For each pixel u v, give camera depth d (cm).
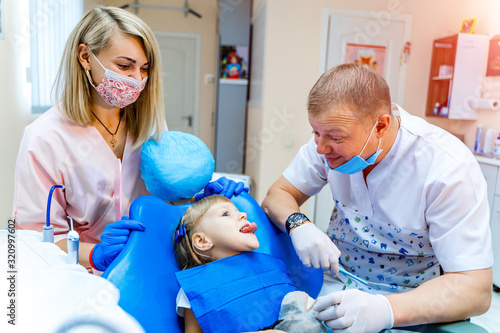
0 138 196
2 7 197
